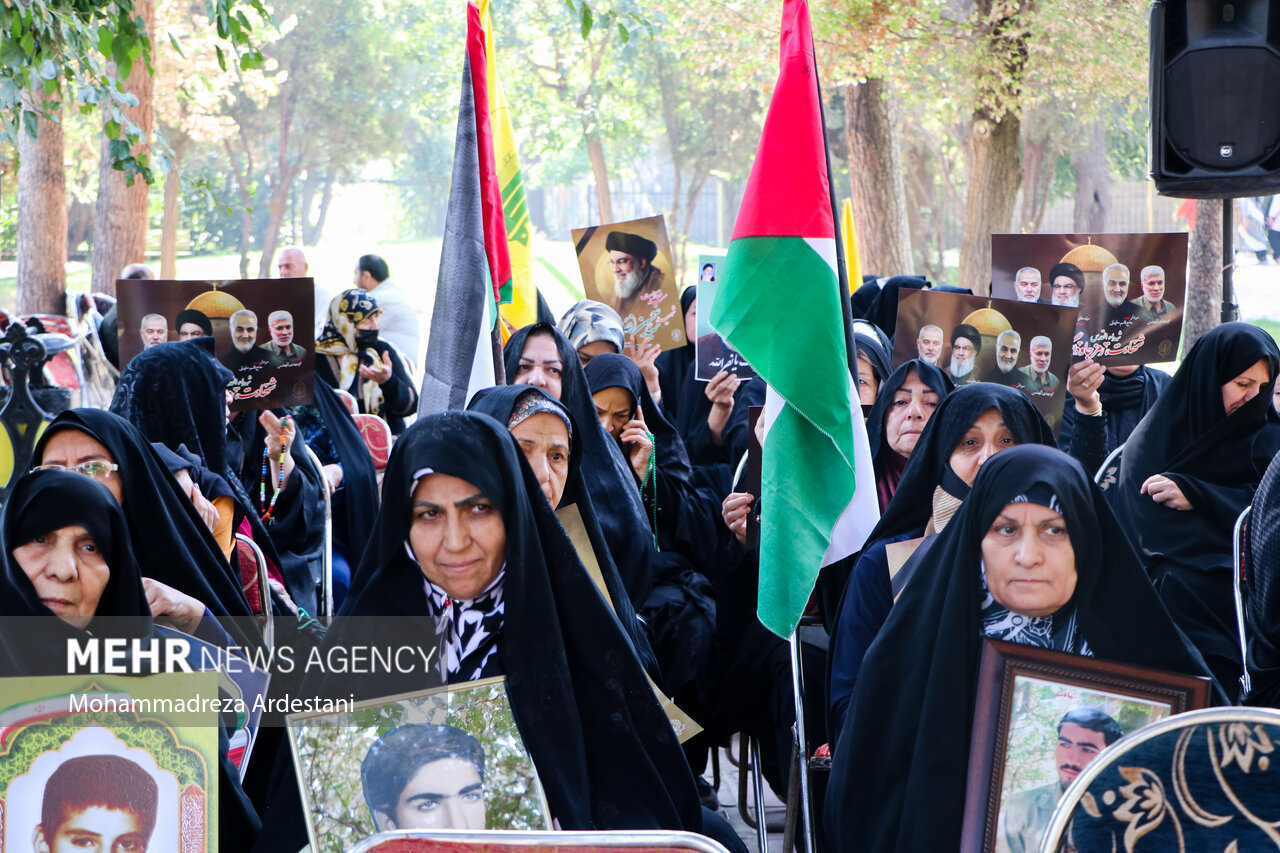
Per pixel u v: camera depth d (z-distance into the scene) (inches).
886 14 611.8
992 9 618.5
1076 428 202.8
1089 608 104.4
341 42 1348.4
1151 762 85.6
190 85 969.5
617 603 127.0
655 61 1189.1
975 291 655.8
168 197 1064.2
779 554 127.7
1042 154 1114.7
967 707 103.4
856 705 108.4
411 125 1605.6
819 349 127.9
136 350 183.5
